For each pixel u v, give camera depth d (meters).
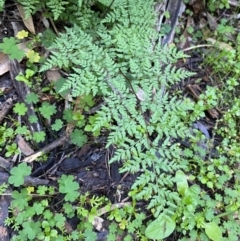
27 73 0.54
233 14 0.69
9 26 0.57
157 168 0.48
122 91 0.49
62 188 0.50
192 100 0.62
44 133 0.53
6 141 0.53
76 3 0.53
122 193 0.53
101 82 0.49
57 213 0.50
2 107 0.54
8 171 0.51
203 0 0.67
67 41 0.51
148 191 0.47
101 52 0.50
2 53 0.55
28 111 0.54
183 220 0.51
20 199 0.49
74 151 0.54
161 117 0.49
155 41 0.60
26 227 0.48
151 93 0.51
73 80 0.48
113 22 0.55
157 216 0.50
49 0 0.55
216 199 0.54
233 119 0.60
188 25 0.66
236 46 0.65
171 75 0.51
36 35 0.57
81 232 0.50
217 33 0.66
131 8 0.53
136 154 0.48
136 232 0.51
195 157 0.56
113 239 0.50
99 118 0.48
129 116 0.49
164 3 0.61
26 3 0.51
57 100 0.56
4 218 0.49
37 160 0.53
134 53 0.51
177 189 0.52
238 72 0.62
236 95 0.63
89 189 0.53
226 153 0.58
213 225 0.51
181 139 0.58
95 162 0.54
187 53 0.64
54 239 0.48
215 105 0.60
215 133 0.60
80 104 0.54
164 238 0.52
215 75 0.64
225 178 0.56
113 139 0.47
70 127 0.54
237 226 0.54
